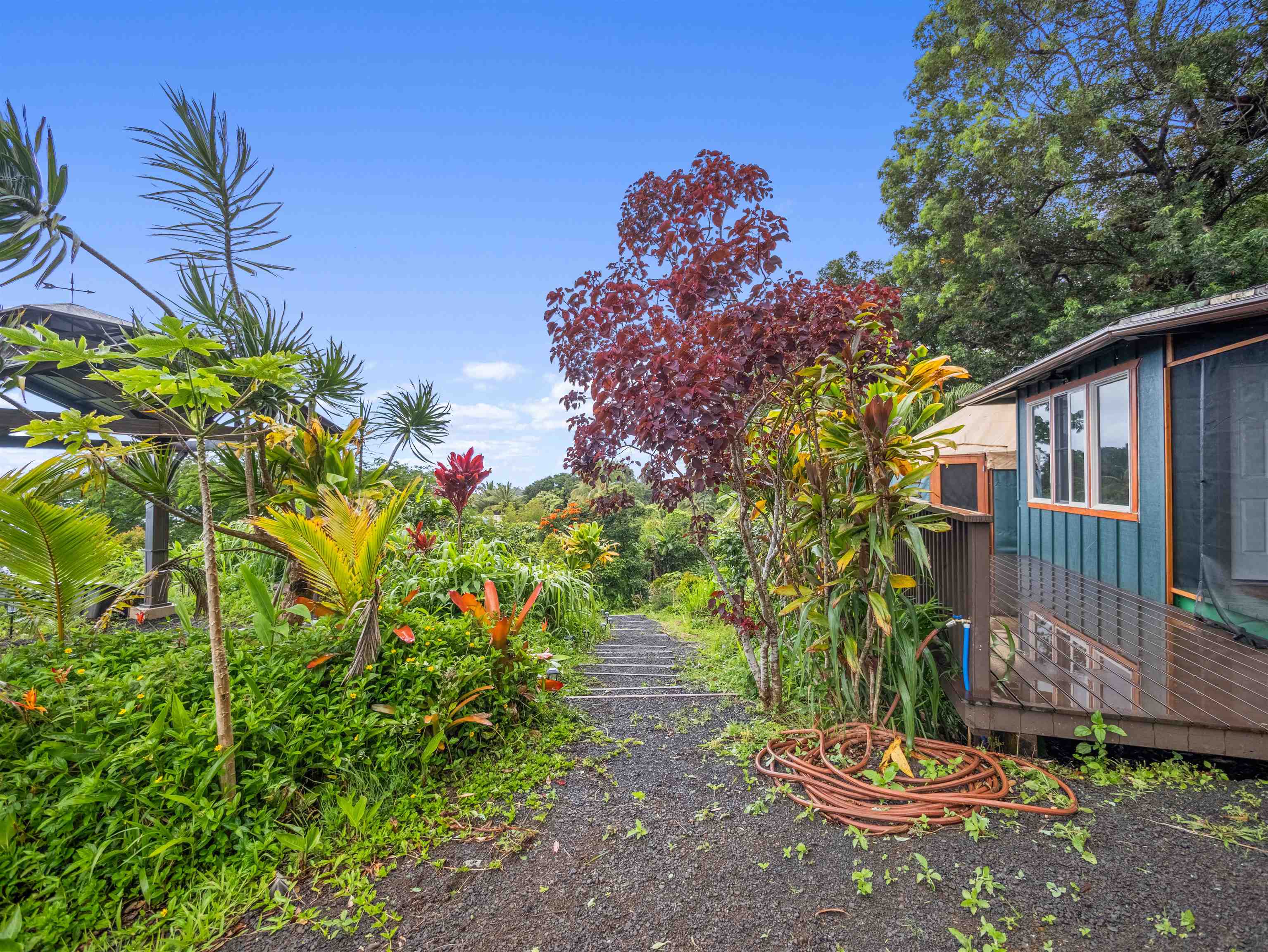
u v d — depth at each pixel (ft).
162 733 8.34
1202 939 5.80
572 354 13.41
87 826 7.38
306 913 6.80
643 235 13.82
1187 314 13.08
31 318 19.08
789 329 10.77
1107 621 14.99
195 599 17.02
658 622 31.58
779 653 13.01
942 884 6.86
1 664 9.56
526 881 7.35
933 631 11.19
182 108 11.21
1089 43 48.11
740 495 12.67
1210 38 41.63
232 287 12.40
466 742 10.89
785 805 8.87
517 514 61.82
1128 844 7.40
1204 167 44.91
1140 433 17.58
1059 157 41.91
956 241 46.93
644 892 7.03
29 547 10.35
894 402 10.82
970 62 51.75
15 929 6.19
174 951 6.31
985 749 10.27
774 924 6.39
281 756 8.92
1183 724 8.82
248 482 12.50
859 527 10.94
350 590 12.33
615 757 10.93
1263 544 13.57
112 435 8.84
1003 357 45.78
